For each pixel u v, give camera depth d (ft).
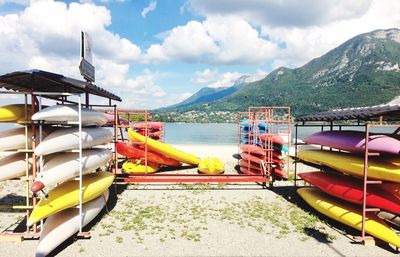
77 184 25.77
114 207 31.30
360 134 28.04
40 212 20.85
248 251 21.35
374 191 24.94
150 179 37.68
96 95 34.12
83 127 29.07
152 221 27.25
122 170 47.32
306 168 56.39
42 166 22.03
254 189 39.73
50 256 20.17
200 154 78.13
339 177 29.58
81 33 30.48
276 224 26.71
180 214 29.27
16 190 38.68
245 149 50.75
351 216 24.90
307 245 22.44
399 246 21.12
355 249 21.80
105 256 20.30
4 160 24.25
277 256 20.62
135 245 22.07
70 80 23.90
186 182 41.75
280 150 44.57
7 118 22.03
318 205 28.96
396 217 25.31
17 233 23.18
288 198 35.42
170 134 235.81
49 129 26.50
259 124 63.21
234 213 29.76
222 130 326.24
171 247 21.84
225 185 41.78
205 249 21.58
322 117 32.12
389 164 24.20
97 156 28.58
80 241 22.71
